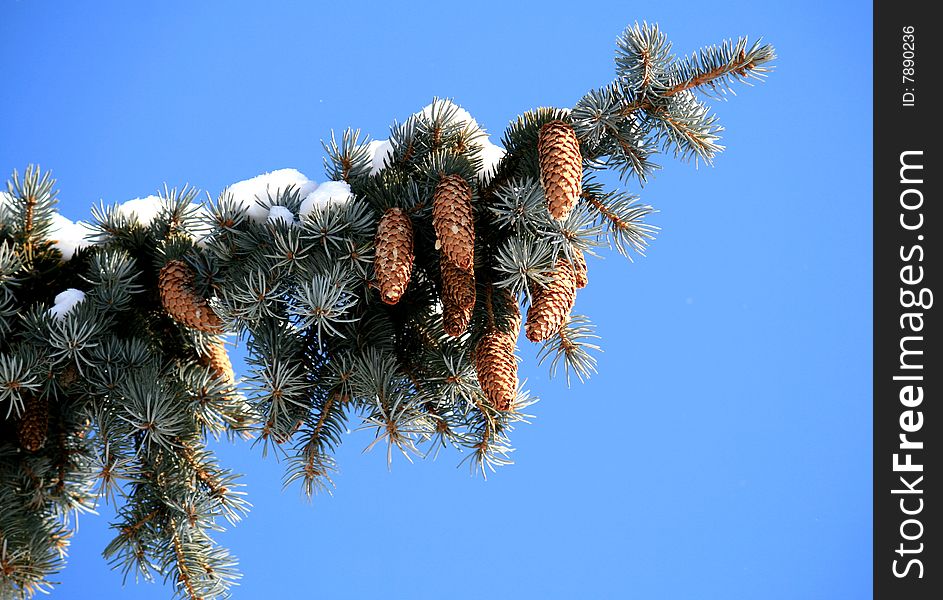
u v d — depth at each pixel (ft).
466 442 5.44
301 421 5.34
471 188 5.23
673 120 5.15
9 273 5.22
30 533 5.41
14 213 5.30
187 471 5.44
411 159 5.40
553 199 4.95
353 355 5.38
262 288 5.15
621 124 5.19
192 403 5.46
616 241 5.31
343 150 5.40
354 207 5.15
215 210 5.24
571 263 5.14
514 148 5.27
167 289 5.27
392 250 5.07
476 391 5.40
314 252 5.18
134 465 5.36
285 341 5.36
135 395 5.27
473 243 5.09
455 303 5.17
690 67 5.11
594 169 5.30
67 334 5.23
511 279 5.08
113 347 5.33
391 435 5.23
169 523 5.41
